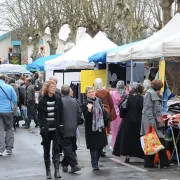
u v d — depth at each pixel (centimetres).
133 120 1088
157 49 1195
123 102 1104
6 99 1266
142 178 927
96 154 1022
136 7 3575
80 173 990
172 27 1359
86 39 2077
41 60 2730
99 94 1168
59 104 945
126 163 1105
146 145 1015
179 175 955
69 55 2017
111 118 1167
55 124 938
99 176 954
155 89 1028
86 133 1020
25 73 3077
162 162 1038
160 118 1021
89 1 3588
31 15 4481
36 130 1892
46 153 948
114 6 3497
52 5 4122
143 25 3631
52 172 1013
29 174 992
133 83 1486
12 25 5016
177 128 1062
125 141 1096
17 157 1220
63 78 2288
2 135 1255
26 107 1977
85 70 1839
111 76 1784
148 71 1636
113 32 3466
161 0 2058
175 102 1243
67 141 991
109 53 1574
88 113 1008
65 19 4062
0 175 983
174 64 1345
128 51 1391
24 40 4778
